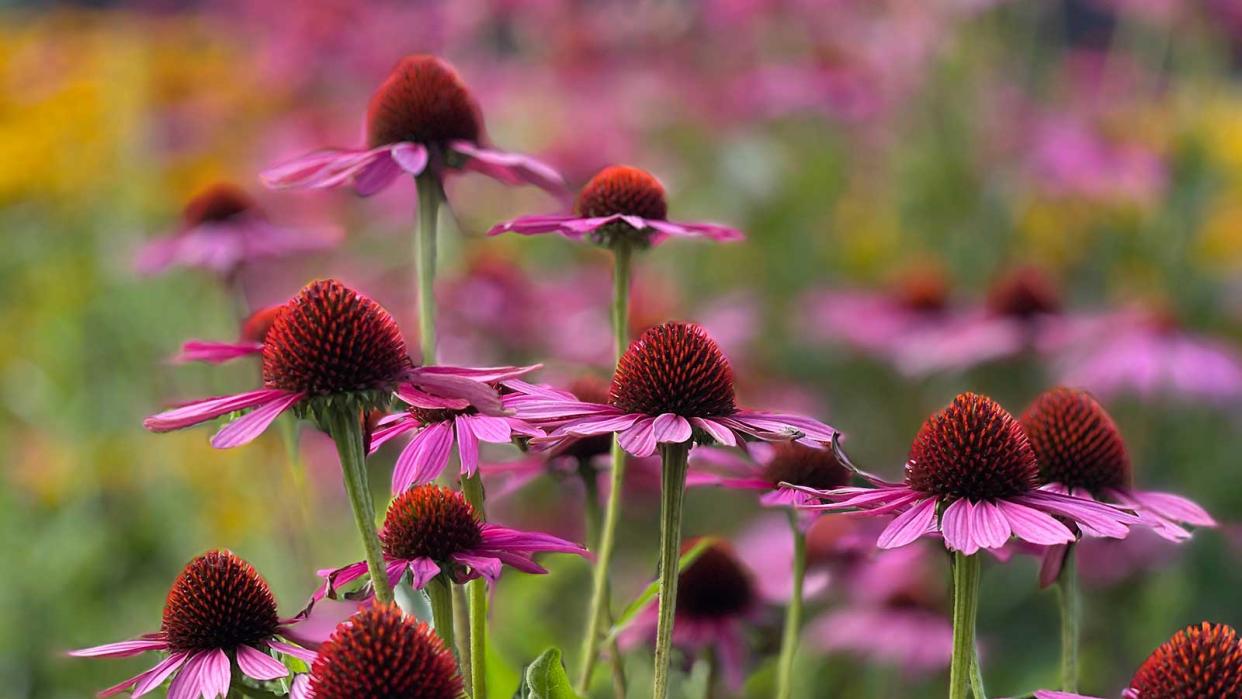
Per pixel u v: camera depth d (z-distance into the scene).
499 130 3.09
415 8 3.24
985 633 2.02
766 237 2.95
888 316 2.57
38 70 3.34
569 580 1.65
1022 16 3.14
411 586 1.20
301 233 1.82
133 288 2.43
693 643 1.37
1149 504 1.26
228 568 1.20
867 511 1.18
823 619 1.73
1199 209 2.84
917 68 3.01
